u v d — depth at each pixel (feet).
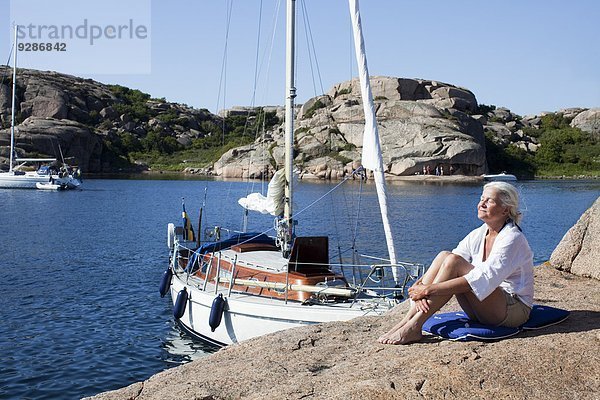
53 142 303.48
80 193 206.18
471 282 14.17
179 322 46.60
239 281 40.45
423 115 302.04
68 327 46.91
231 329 39.96
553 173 324.80
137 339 43.96
